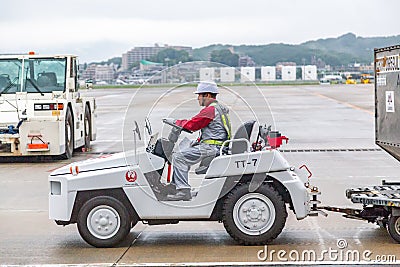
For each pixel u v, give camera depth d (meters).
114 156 8.30
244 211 8.02
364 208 8.41
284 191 8.23
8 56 16.86
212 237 8.63
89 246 8.29
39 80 16.81
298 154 16.83
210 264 7.41
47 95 16.69
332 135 21.41
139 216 8.06
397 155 9.01
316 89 66.69
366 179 12.97
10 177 13.94
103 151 18.45
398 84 8.64
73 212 8.21
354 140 19.92
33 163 16.14
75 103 17.45
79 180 8.03
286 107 36.22
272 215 8.01
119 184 8.02
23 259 7.77
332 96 49.41
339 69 144.25
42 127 16.06
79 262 7.61
